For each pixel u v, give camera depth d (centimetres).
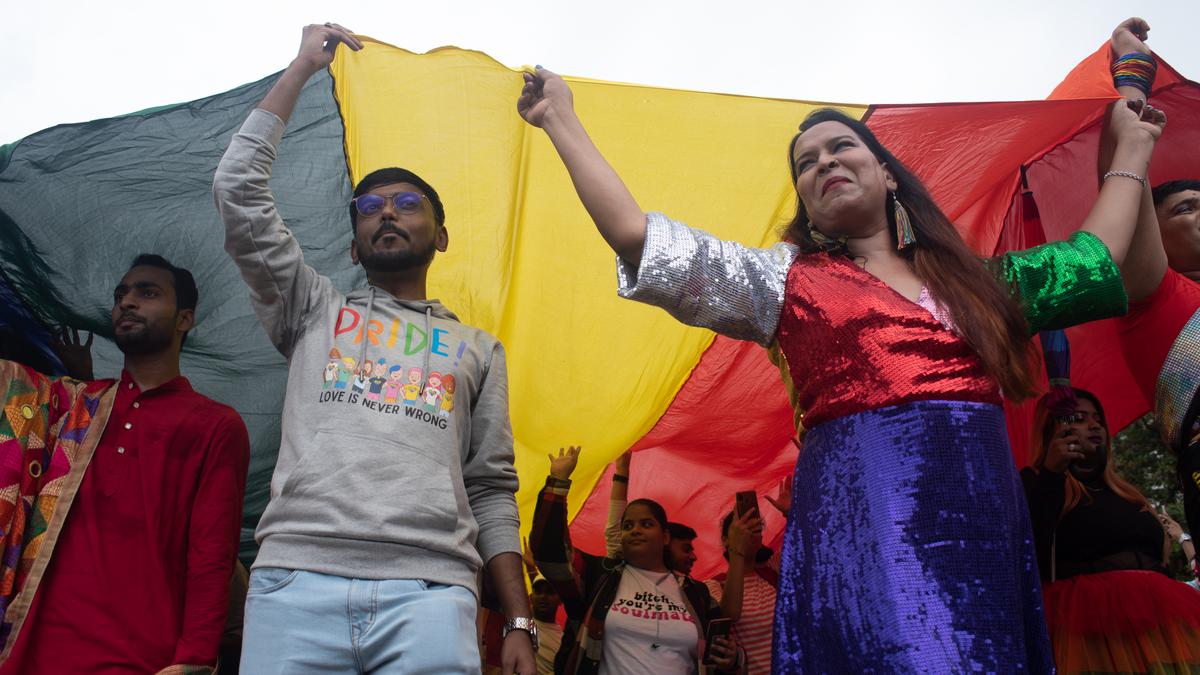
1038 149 357
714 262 226
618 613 396
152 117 334
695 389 440
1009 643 192
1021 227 387
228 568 298
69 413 314
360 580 245
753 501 440
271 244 288
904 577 195
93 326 359
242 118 338
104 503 299
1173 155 390
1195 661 333
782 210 365
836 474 210
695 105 338
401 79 343
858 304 219
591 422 414
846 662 199
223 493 306
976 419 208
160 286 337
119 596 287
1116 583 352
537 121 253
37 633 281
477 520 290
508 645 268
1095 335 421
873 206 248
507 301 385
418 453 263
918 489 201
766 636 429
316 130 349
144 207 350
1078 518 368
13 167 336
